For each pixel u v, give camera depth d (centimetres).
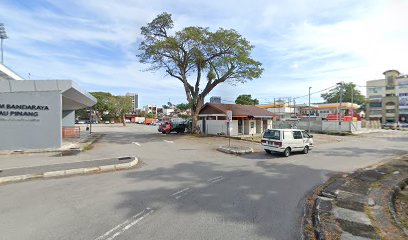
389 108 6494
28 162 1123
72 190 704
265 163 1184
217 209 564
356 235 439
